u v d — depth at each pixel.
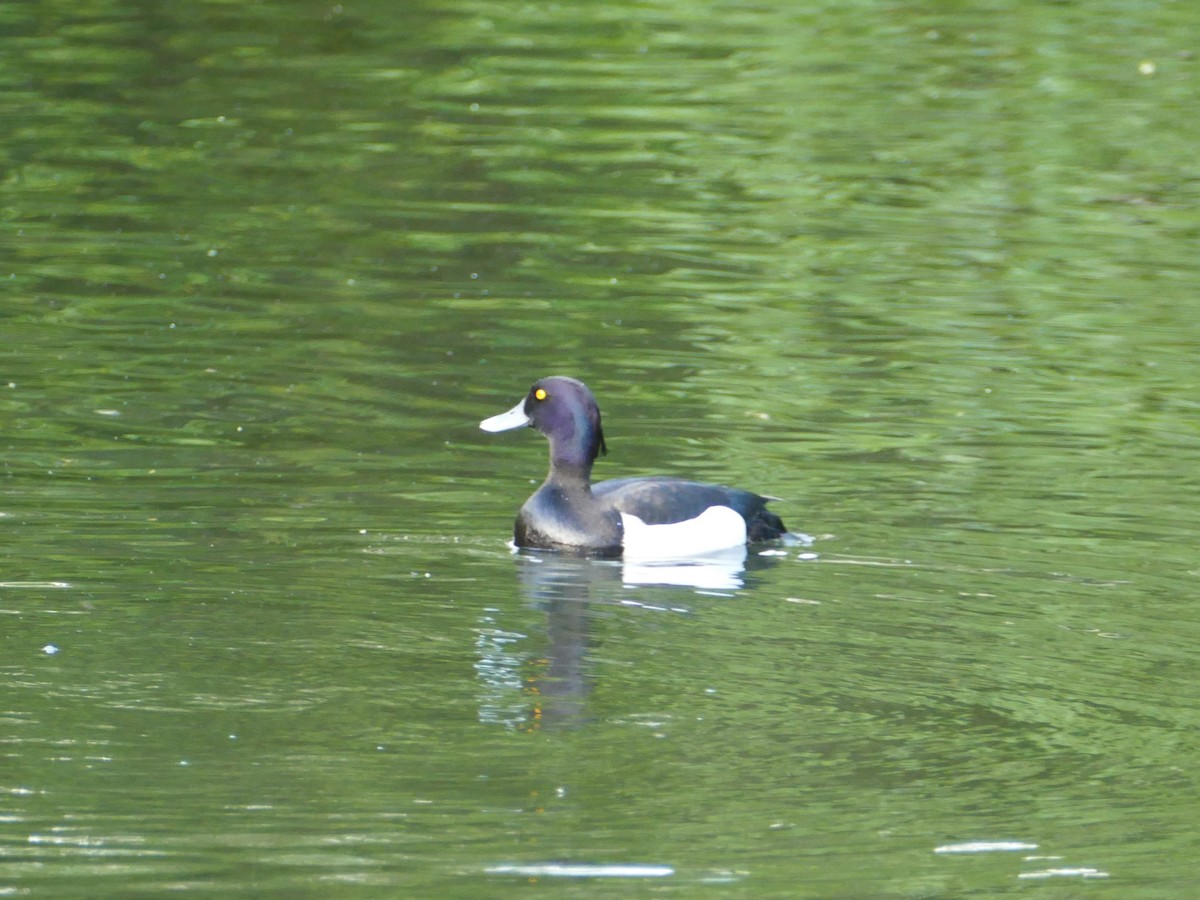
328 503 15.13
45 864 8.84
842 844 9.34
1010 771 10.23
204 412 17.61
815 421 18.00
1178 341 20.89
